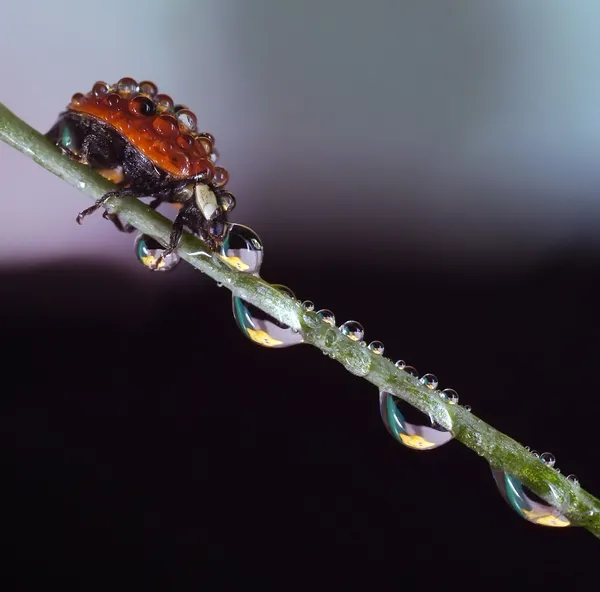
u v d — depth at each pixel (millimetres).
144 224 91
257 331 91
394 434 91
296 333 91
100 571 105
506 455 90
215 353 116
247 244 94
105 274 126
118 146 95
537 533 109
